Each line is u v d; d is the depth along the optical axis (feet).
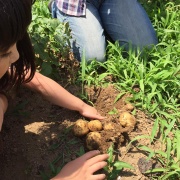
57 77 2.37
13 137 2.10
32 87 2.11
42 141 2.09
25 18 1.35
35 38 2.23
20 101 2.27
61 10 2.56
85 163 1.86
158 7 2.91
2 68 1.48
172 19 2.69
